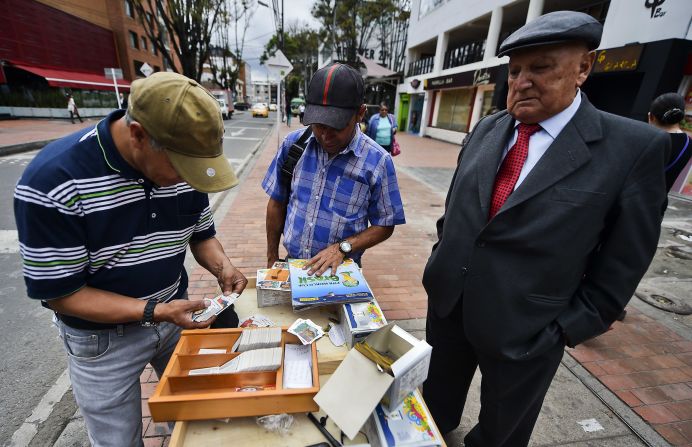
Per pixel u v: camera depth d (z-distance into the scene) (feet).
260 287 5.03
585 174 3.59
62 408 6.57
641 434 6.41
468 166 4.60
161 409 3.14
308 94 4.92
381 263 13.07
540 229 3.68
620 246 3.58
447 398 5.74
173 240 3.93
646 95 20.97
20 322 8.96
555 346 4.08
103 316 3.39
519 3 39.58
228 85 133.28
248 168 28.14
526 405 4.42
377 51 98.02
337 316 5.07
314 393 3.31
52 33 58.70
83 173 3.05
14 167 24.80
